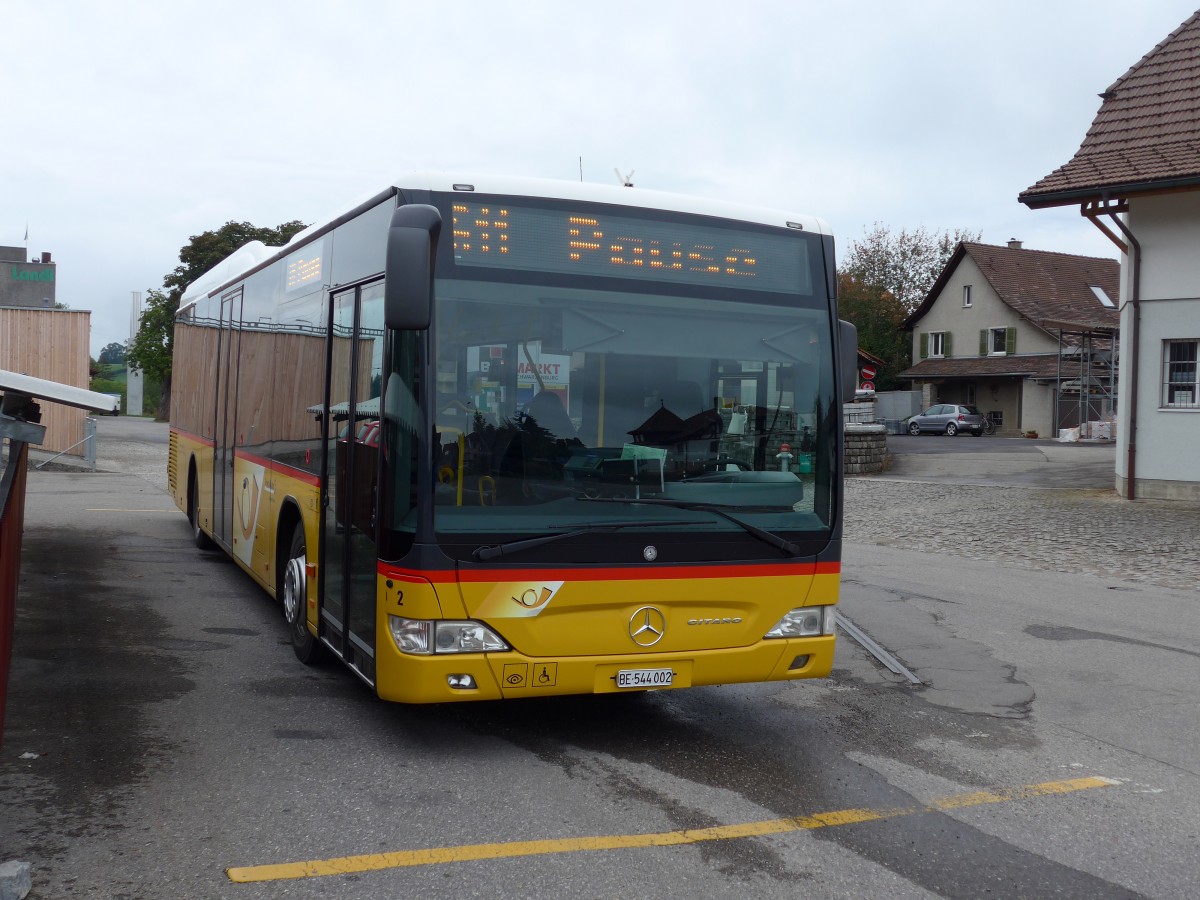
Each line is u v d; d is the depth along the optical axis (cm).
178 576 1138
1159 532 1688
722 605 585
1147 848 486
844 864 457
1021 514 1944
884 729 667
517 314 558
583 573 554
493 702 696
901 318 6769
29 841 452
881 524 1888
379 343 583
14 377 461
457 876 432
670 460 576
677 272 593
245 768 554
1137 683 798
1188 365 2059
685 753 605
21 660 760
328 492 680
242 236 7044
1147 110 2175
